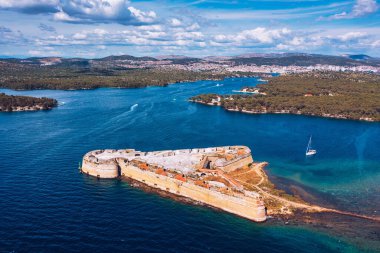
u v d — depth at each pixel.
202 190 143.25
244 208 131.62
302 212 137.50
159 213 133.38
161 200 144.50
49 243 111.56
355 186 168.62
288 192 157.38
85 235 116.56
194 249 111.44
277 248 114.00
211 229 123.50
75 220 125.50
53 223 123.00
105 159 172.38
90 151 188.75
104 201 141.50
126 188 155.25
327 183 171.50
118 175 169.25
